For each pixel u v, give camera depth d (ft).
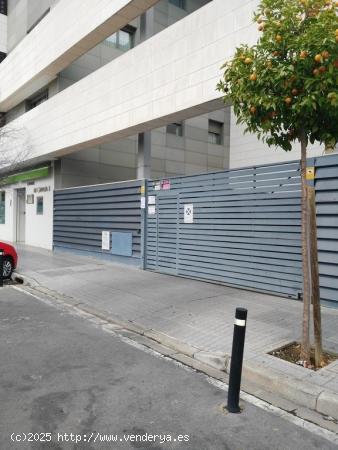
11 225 64.90
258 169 26.32
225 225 28.63
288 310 21.85
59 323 20.45
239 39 27.09
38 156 51.60
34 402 11.85
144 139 38.50
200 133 63.41
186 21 30.99
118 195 39.81
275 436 10.39
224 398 12.47
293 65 13.05
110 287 28.60
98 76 40.83
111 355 15.98
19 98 61.16
